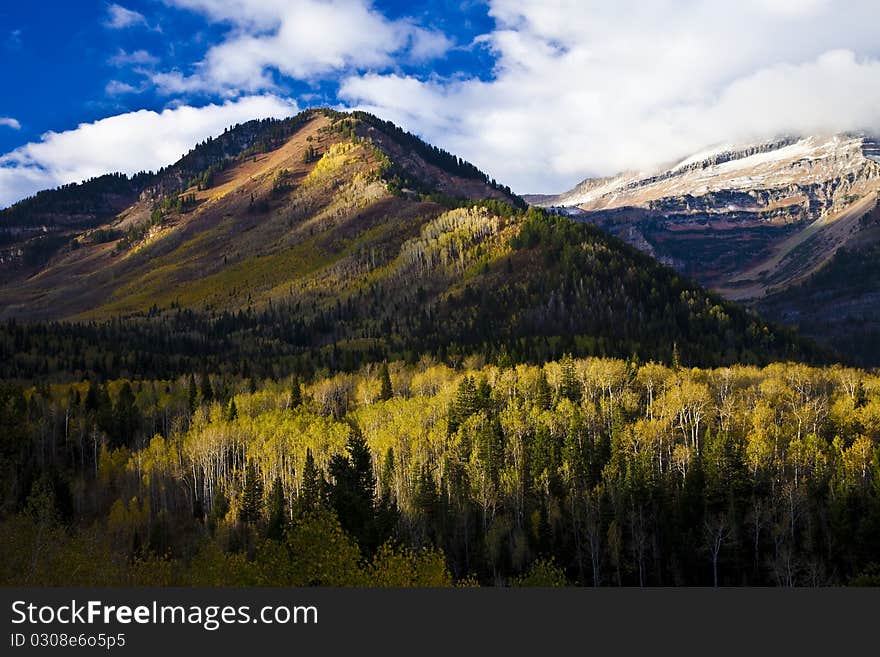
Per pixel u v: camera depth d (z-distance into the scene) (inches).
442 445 5231.3
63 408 6673.2
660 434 5093.5
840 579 3823.8
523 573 4065.0
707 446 4751.5
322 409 6825.8
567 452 4906.5
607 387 6314.0
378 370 7741.1
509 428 5398.6
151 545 4734.3
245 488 4938.5
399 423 5526.6
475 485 4650.6
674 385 6117.1
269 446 5374.0
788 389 6013.8
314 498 4163.4
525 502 4662.9
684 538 4116.6
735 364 7421.3
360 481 4055.1
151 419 6943.9
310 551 2637.8
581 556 4264.3
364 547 3609.7
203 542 4404.5
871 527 3841.0
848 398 5659.5
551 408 5856.3
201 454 5669.3
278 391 7357.3
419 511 4367.6
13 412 3722.9
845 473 4306.1
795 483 4313.5
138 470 5664.4
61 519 4301.2
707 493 4370.1
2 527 2346.2
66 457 6314.0
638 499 4330.7
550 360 7805.1
